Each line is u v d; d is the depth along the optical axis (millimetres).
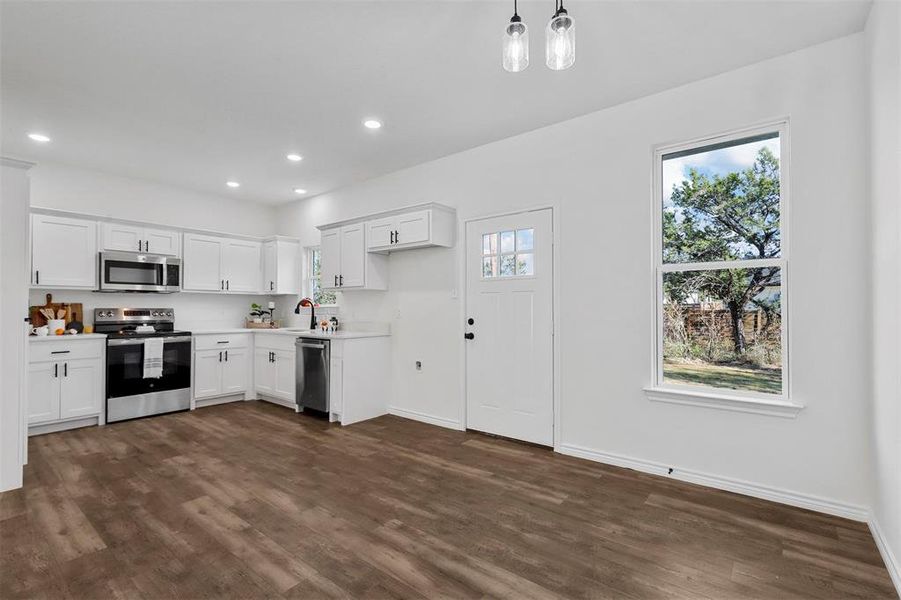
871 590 1801
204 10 2199
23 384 2805
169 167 4645
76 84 2922
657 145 3061
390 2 2152
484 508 2525
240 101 3180
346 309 5281
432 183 4434
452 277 4230
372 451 3518
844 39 2418
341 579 1866
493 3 2152
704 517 2408
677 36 2416
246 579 1860
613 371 3219
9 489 2736
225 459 3320
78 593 1765
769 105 2635
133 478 2939
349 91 3037
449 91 3043
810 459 2498
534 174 3674
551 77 2854
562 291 3479
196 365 4957
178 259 5078
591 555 2053
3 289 2725
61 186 4562
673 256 3086
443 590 1799
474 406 4055
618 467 3158
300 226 6035
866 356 2342
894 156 1887
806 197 2518
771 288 2730
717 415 2797
